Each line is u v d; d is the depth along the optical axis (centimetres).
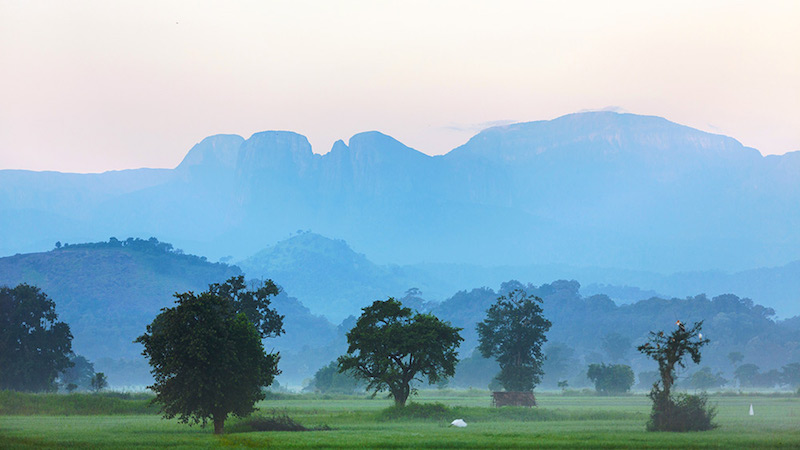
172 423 9175
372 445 6688
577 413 11006
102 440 7012
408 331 11575
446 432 7975
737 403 14750
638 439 6944
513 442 6806
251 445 6656
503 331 16300
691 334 7856
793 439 6862
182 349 7400
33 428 8381
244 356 7669
